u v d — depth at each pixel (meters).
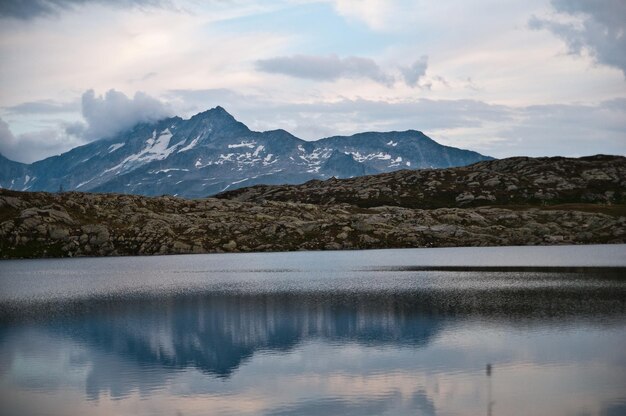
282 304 83.31
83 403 40.31
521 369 45.53
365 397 40.25
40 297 98.50
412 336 58.44
